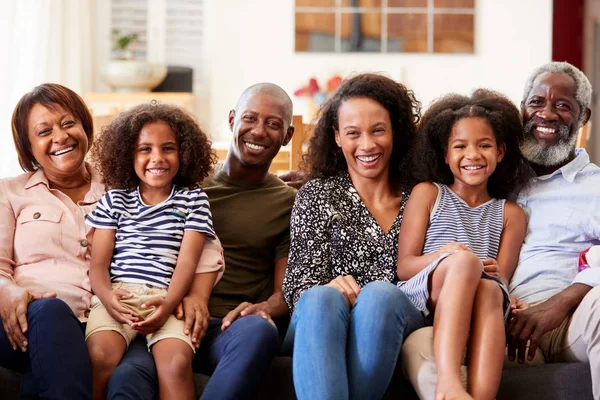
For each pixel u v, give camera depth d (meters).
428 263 2.02
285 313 2.16
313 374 1.79
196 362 2.08
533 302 2.17
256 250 2.35
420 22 5.98
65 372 1.82
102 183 2.25
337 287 2.01
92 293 2.12
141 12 5.96
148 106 2.23
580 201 2.28
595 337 1.88
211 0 5.95
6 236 2.15
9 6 4.30
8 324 1.89
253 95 2.39
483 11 5.98
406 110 2.29
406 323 1.91
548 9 5.96
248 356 1.89
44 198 2.20
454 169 2.23
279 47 5.97
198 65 5.99
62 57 5.40
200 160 2.23
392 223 2.24
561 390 1.89
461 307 1.83
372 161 2.20
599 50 7.04
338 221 2.21
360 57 6.00
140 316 1.97
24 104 2.22
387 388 1.90
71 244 2.16
